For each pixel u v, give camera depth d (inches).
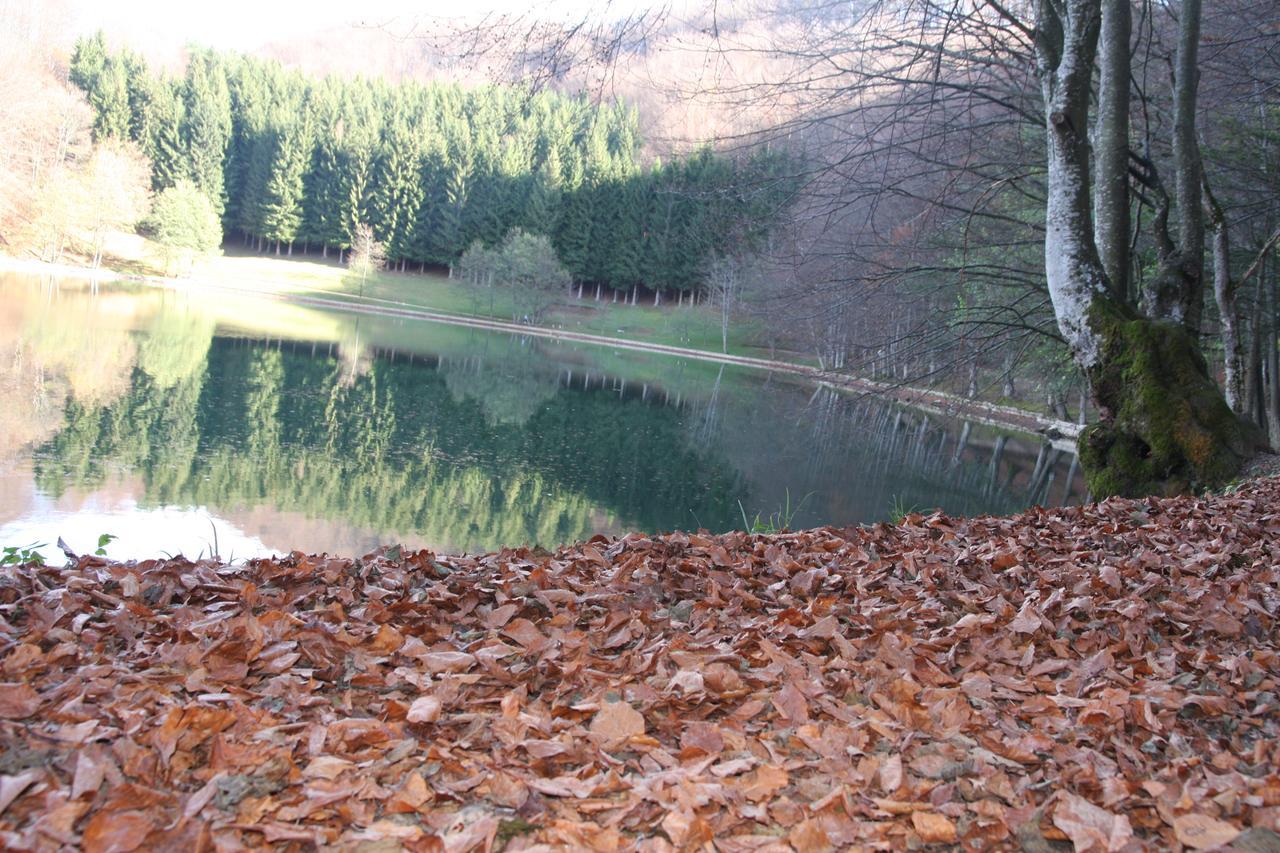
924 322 487.8
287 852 61.9
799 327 555.5
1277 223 585.3
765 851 64.9
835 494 737.6
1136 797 75.0
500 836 65.6
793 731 85.0
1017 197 586.9
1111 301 335.3
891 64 455.8
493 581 134.9
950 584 147.3
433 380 1362.0
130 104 3171.8
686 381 1648.6
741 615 125.4
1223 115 585.0
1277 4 493.7
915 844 68.6
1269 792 74.0
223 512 585.0
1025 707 95.7
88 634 99.5
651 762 78.4
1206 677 104.4
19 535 471.2
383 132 3302.2
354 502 657.0
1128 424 325.4
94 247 2588.6
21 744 68.9
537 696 92.9
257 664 93.7
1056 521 218.4
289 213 3257.9
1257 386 676.7
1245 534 194.2
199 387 1042.7
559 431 1035.3
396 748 76.4
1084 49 330.0
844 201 468.1
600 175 2824.8
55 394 881.5
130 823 59.4
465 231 3147.1
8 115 2231.8
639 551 164.6
